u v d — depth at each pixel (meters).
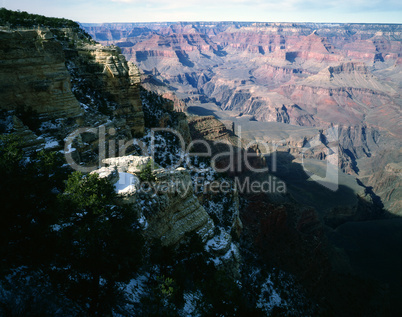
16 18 45.38
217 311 18.53
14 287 16.67
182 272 29.03
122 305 20.70
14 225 17.39
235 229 56.03
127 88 52.81
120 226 21.42
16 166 18.77
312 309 56.38
